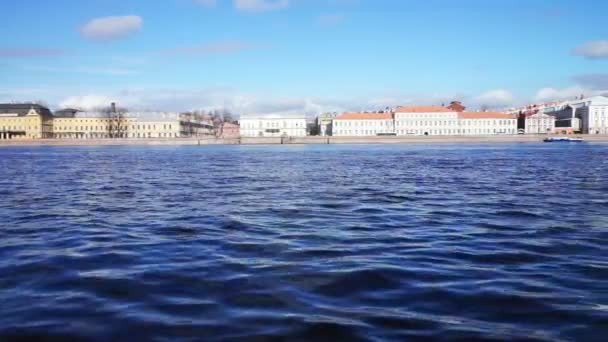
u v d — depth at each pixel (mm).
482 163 52750
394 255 10453
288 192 24000
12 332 6250
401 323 6523
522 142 167500
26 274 8992
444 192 23781
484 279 8594
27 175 36812
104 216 16250
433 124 191750
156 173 38906
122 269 9328
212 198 21516
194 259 10117
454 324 6484
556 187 26141
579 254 10531
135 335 6148
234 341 5957
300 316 6777
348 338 6043
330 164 52156
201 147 140750
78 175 36750
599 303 7281
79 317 6766
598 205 18750
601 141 167000
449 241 11969
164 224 14547
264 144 164500
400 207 18359
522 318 6699
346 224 14516
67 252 10820
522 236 12578
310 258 10188
